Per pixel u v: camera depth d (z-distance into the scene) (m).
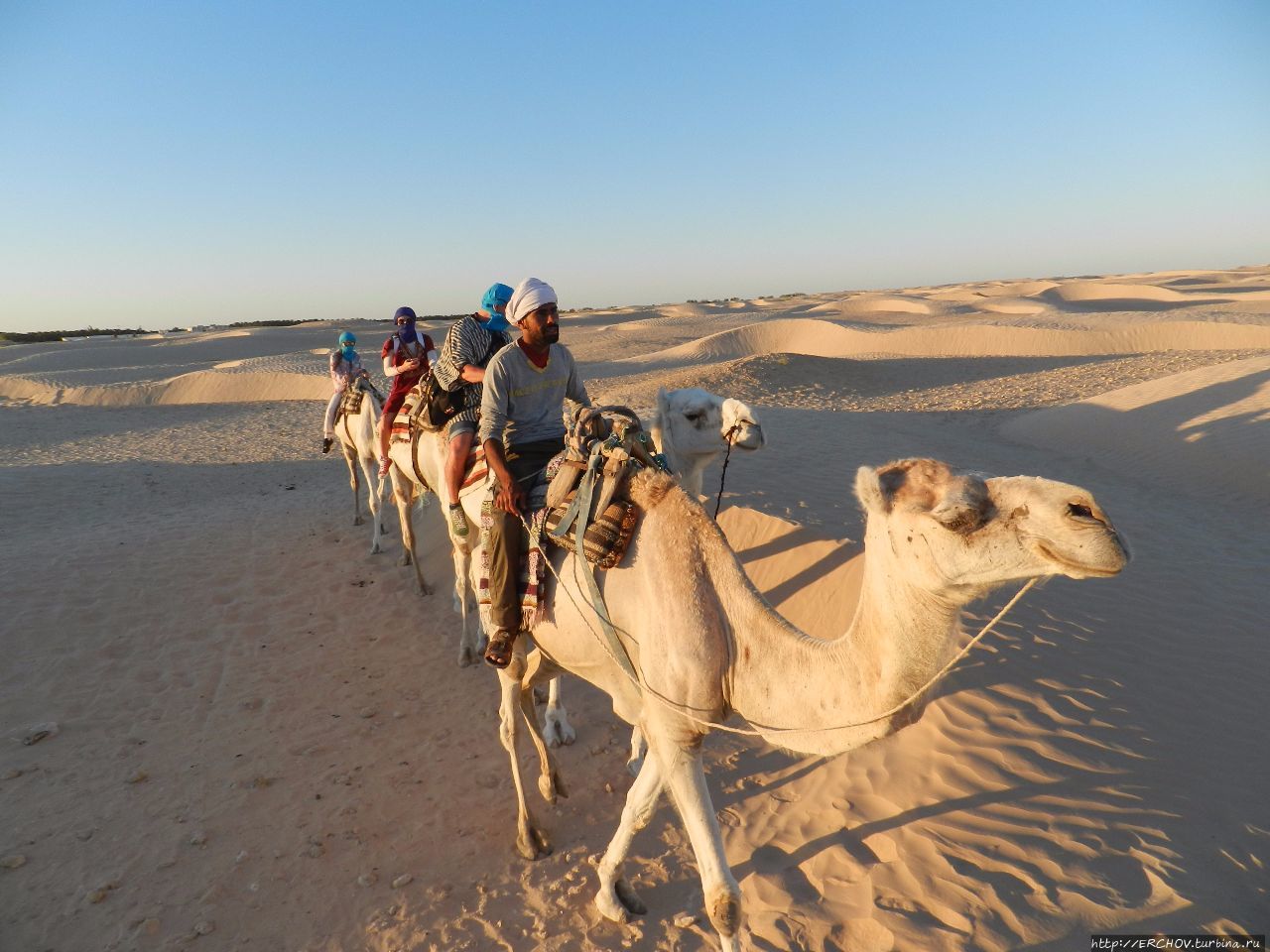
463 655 7.57
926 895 3.75
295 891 4.71
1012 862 3.86
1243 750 4.96
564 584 3.90
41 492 17.28
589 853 4.80
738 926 3.29
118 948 4.34
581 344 61.59
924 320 58.41
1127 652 6.34
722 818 4.90
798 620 7.09
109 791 5.78
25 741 6.41
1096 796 4.31
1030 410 23.69
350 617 8.88
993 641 6.13
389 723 6.62
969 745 4.77
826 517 8.87
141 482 18.67
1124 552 2.19
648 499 3.70
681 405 5.96
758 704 3.28
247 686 7.34
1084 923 3.48
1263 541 10.39
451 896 4.54
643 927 4.12
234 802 5.61
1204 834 4.04
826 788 4.82
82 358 57.94
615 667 3.79
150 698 7.16
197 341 70.50
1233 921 3.46
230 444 24.98
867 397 28.86
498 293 6.29
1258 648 6.71
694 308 107.69
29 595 9.46
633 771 5.68
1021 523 2.32
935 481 2.54
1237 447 14.74
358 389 11.16
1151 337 39.91
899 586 2.64
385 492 11.74
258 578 10.20
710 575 3.47
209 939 4.36
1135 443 16.78
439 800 5.50
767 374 32.19
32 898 4.74
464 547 7.13
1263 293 60.59
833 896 3.90
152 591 9.70
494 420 4.36
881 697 2.79
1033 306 61.50
